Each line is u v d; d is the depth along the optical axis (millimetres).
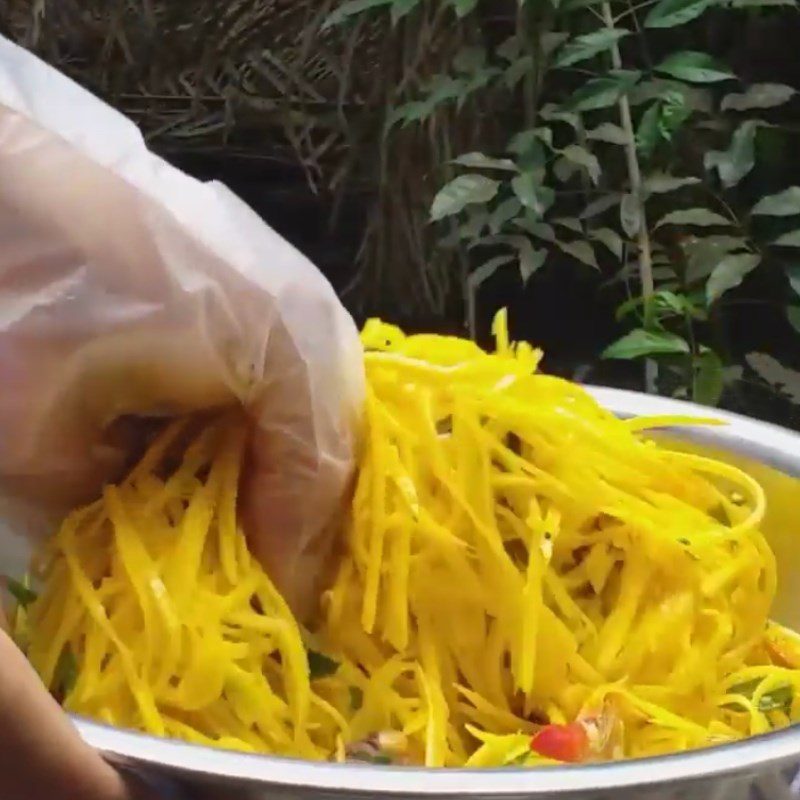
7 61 424
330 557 478
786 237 990
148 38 1150
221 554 449
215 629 431
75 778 316
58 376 433
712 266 1018
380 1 998
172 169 445
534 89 1050
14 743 307
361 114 1168
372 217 1190
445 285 1175
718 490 570
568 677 481
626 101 1001
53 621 448
